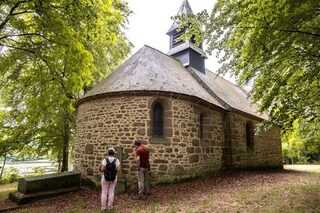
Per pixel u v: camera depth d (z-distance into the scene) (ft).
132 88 31.12
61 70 29.58
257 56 18.56
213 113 38.78
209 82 49.08
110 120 31.58
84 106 35.12
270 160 53.62
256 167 47.47
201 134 36.01
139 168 24.23
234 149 40.86
